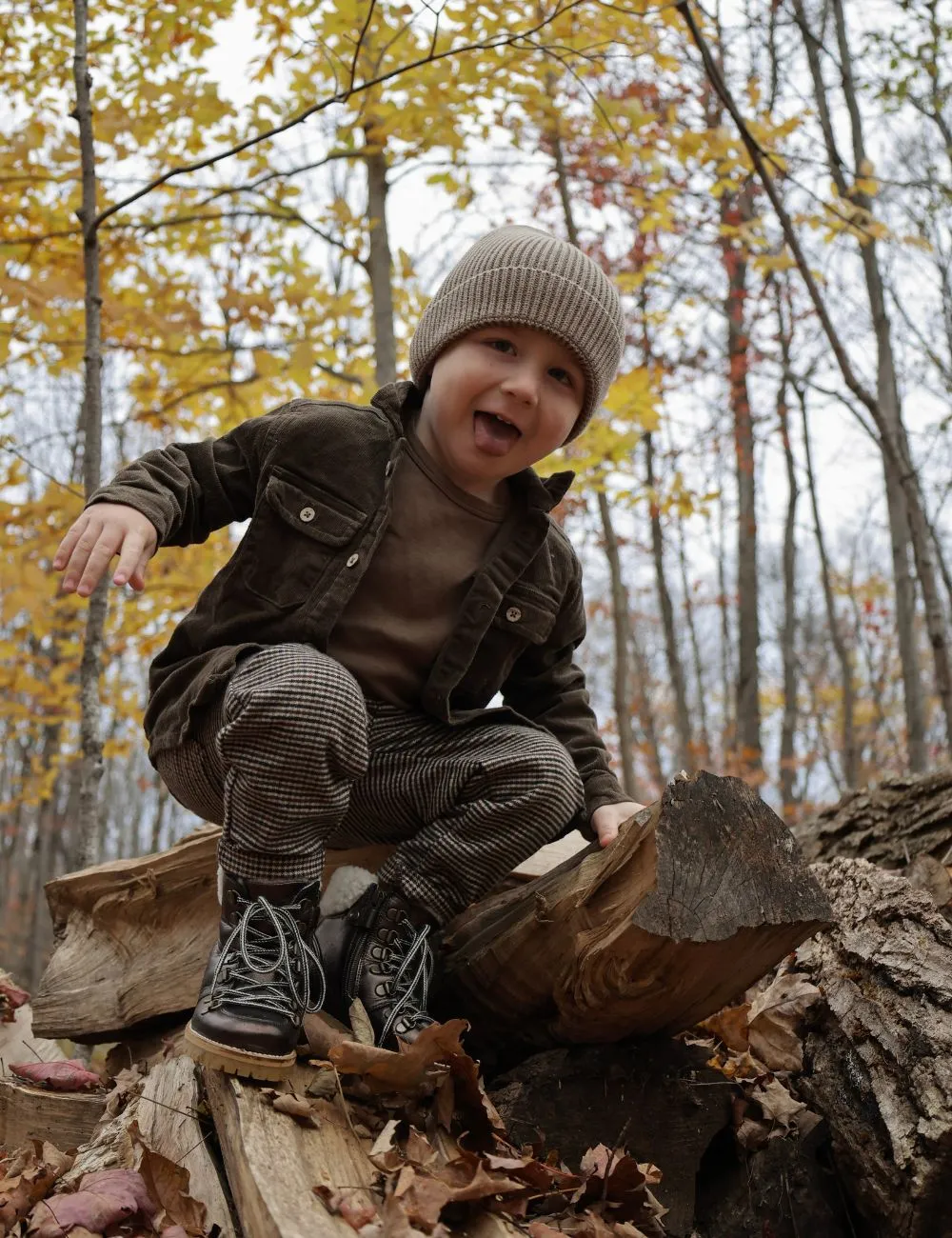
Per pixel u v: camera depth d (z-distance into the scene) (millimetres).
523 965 1901
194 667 1942
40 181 4605
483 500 2096
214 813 2098
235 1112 1521
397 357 5668
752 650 10508
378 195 5383
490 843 1884
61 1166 1881
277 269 5305
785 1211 1879
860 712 18422
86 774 3582
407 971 1842
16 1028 2699
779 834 1736
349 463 1987
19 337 4863
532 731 2008
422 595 2041
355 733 1711
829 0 7242
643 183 6762
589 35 4547
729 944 1669
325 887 2254
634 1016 1824
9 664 6703
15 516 4863
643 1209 1650
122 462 9539
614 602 10336
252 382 5262
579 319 1983
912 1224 1696
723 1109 1931
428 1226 1330
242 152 5094
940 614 5430
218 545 6227
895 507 7605
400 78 4395
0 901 16453
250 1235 1371
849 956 2080
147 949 2559
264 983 1641
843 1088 1912
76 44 3760
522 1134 1835
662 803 1684
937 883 2604
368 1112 1613
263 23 4258
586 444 5457
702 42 4008
